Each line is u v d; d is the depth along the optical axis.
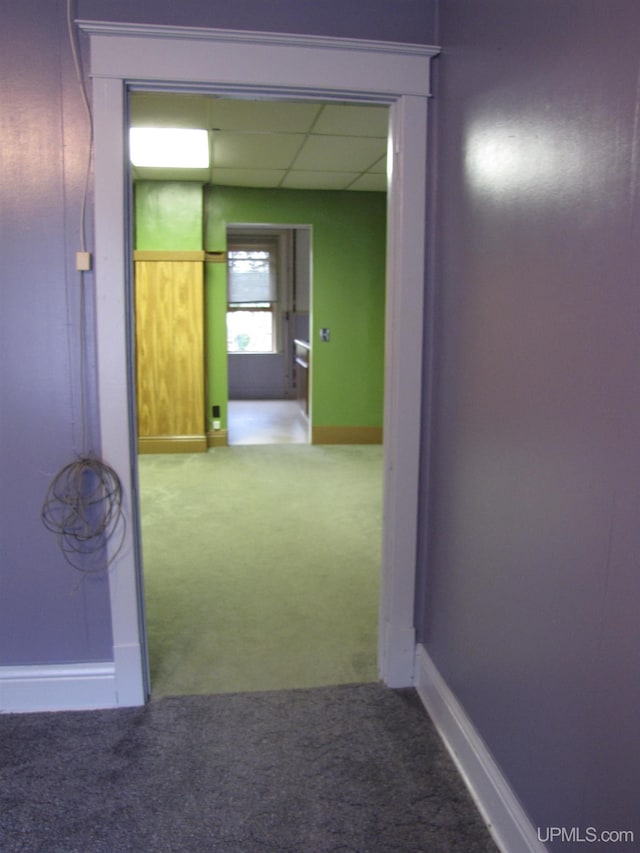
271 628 2.89
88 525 2.18
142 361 6.12
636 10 1.08
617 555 1.16
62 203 2.04
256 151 4.83
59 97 2.01
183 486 5.16
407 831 1.73
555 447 1.38
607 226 1.17
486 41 1.72
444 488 2.11
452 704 2.04
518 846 1.58
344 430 6.75
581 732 1.29
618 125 1.13
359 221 6.46
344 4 2.10
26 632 2.22
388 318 2.31
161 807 1.82
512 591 1.60
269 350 9.99
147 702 2.32
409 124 2.15
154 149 4.79
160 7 2.03
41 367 2.11
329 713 2.26
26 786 1.89
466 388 1.90
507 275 1.60
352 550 3.84
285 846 1.68
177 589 3.29
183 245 6.02
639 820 1.11
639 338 1.08
